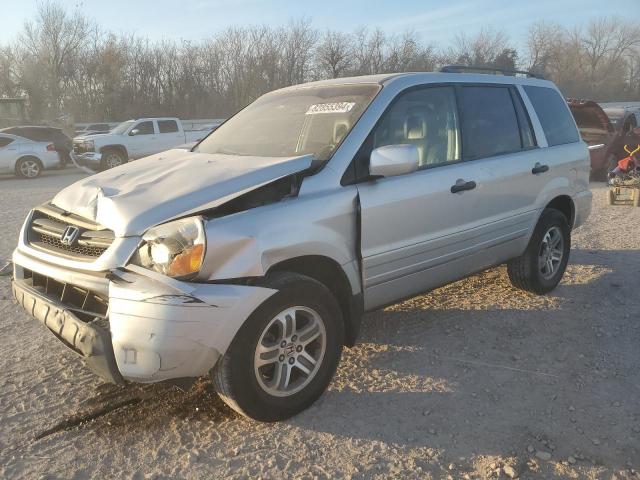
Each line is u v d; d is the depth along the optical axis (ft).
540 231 15.72
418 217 12.01
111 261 9.00
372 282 11.43
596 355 12.82
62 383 11.50
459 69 14.76
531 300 16.24
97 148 59.06
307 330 10.18
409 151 10.48
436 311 15.44
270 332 9.87
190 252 8.75
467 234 13.30
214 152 12.96
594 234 24.75
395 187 11.57
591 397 11.02
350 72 131.44
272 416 9.89
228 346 9.04
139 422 10.16
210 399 10.89
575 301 16.16
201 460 9.12
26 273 11.25
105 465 9.00
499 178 13.97
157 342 8.52
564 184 16.47
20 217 31.45
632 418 10.29
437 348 13.14
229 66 132.77
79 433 9.82
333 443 9.54
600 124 42.34
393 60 130.93
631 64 162.71
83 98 131.23
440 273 13.01
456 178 12.85
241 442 9.57
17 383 11.48
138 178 10.87
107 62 129.08
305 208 10.11
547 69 164.04
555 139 16.66
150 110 131.03
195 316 8.60
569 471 8.87
